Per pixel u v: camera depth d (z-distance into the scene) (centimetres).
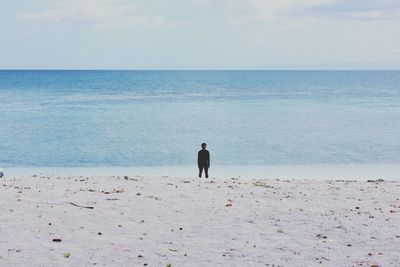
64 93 12256
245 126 5606
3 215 1494
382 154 3738
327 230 1423
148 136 4772
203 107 8175
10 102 9219
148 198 1778
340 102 9400
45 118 6444
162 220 1511
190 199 1783
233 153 3797
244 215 1581
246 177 2758
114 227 1429
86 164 3341
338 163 3350
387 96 11319
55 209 1582
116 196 1797
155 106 8350
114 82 19288
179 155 3703
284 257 1195
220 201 1761
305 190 1991
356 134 4928
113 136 4772
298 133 5009
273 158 3569
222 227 1450
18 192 1812
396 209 1666
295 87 15988
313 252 1233
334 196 1873
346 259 1181
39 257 1167
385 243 1302
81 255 1192
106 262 1151
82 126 5588
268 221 1518
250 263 1152
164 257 1192
